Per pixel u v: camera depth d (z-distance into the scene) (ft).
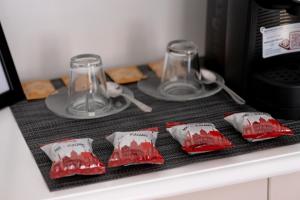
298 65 3.30
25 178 2.67
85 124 3.15
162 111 3.27
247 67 3.20
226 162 2.72
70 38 3.77
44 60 3.77
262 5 3.02
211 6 3.66
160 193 2.56
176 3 3.94
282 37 3.23
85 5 3.71
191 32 4.09
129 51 3.97
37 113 3.31
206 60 3.88
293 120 3.09
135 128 3.08
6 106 3.40
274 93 3.07
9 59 3.39
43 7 3.61
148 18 3.92
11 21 3.58
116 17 3.83
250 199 2.79
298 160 2.76
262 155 2.77
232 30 3.27
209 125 2.92
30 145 2.95
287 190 2.84
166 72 3.62
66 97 3.45
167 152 2.81
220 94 3.46
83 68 3.30
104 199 2.51
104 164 2.72
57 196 2.50
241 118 2.95
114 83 3.58
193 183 2.61
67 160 2.60
